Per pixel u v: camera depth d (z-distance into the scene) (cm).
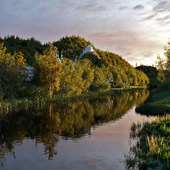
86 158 1065
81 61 6650
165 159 895
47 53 4272
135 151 1119
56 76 4212
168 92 4853
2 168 955
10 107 3039
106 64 12406
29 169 940
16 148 1258
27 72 4503
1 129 1803
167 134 1270
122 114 2677
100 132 1678
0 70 3581
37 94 3912
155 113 2686
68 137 1517
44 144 1340
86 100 4541
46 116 2484
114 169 917
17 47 13600
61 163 1005
